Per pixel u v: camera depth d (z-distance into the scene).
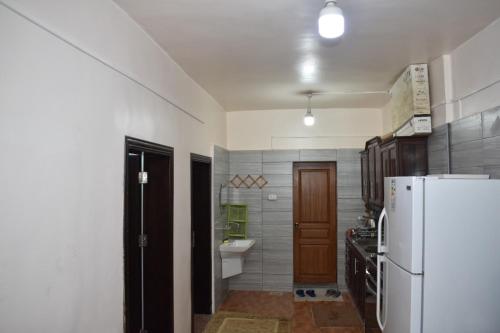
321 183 5.47
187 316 3.37
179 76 3.22
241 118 5.54
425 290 1.99
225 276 4.79
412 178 2.03
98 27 1.83
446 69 2.96
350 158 5.34
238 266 4.80
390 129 4.74
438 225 2.00
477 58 2.55
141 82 2.36
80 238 1.64
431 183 2.01
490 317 1.98
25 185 1.31
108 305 1.89
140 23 2.32
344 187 5.32
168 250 2.91
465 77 2.71
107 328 1.88
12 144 1.25
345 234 5.20
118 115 2.04
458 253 1.99
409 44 2.76
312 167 5.49
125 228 2.08
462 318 1.98
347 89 4.16
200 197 4.35
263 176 5.44
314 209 5.45
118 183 2.02
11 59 1.25
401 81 3.54
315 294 5.10
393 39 2.66
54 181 1.47
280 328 3.92
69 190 1.56
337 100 4.78
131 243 2.93
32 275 1.34
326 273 5.40
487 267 1.99
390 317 2.36
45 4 1.42
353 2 2.09
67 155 1.55
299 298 4.94
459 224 2.00
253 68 3.34
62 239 1.51
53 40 1.48
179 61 3.09
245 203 5.44
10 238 1.24
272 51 2.90
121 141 2.07
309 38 2.64
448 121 2.94
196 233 4.35
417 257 2.00
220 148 4.84
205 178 4.36
